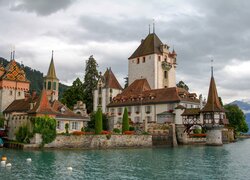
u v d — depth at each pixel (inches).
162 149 2736.2
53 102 3137.3
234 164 1820.9
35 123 2536.9
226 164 1818.4
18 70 3966.5
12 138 2883.9
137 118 3873.0
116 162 1846.7
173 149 2748.5
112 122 3690.9
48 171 1521.9
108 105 4207.7
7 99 3823.8
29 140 2576.3
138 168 1642.5
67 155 2151.8
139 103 3850.9
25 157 2004.2
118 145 2743.6
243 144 3545.8
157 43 4515.3
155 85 4298.7
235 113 4950.8
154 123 3265.3
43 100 2716.5
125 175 1450.5
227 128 4040.4
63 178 1370.6
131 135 2824.8
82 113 3762.3
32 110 2662.4
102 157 2074.3
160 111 3661.4
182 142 3161.9
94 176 1421.0
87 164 1753.2
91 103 4672.7
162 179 1373.0
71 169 1569.9
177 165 1760.6
